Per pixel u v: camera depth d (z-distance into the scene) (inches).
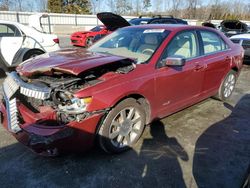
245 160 119.0
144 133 139.9
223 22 507.2
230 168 112.8
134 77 116.6
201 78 158.4
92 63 106.8
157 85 127.3
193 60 149.9
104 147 114.3
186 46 148.3
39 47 264.7
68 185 99.2
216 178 106.0
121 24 259.3
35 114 107.1
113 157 117.5
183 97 149.3
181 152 123.6
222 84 186.7
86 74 105.5
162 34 141.7
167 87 133.8
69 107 98.9
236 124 157.1
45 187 97.7
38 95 101.0
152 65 125.9
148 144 129.3
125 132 121.0
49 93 99.0
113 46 150.6
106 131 111.4
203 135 141.3
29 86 105.0
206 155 122.0
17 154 117.2
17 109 111.9
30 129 100.7
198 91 161.2
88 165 111.0
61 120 102.3
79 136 101.7
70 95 98.6
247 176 82.1
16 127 106.9
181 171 109.6
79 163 112.1
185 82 145.5
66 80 102.3
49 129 98.3
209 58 162.7
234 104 192.4
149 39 141.4
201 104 189.5
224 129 149.6
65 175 104.6
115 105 111.2
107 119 110.2
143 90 119.9
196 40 156.2
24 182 99.8
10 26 248.2
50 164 110.8
